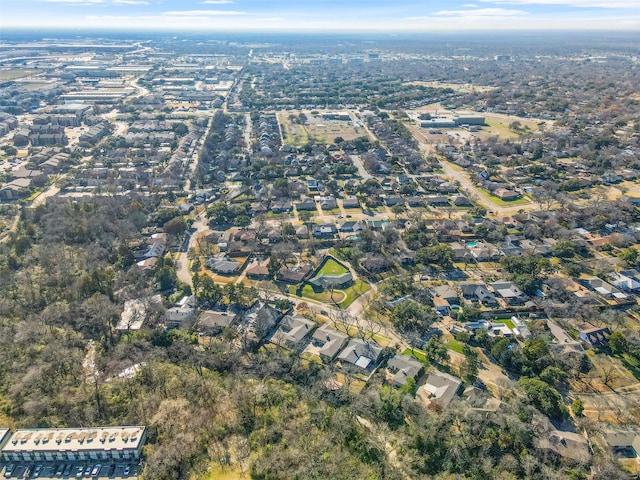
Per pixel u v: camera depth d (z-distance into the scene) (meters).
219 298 194.38
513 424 126.25
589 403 141.12
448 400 139.62
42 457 116.81
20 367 145.12
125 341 165.88
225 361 156.75
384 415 134.50
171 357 158.88
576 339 168.75
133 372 150.00
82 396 136.62
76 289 191.12
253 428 129.50
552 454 120.75
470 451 123.12
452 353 164.25
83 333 170.12
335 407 139.62
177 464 116.12
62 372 145.50
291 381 150.25
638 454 122.31
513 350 157.25
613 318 176.00
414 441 125.81
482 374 154.25
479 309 184.75
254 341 169.38
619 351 160.38
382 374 153.50
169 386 142.75
